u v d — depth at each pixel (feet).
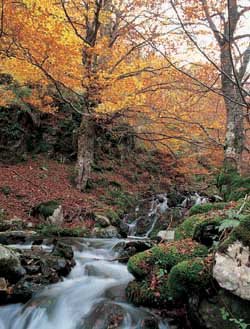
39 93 41.27
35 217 35.81
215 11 24.40
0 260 17.84
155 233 39.81
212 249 15.55
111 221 38.86
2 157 46.03
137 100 30.37
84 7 32.96
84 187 45.62
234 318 12.42
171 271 14.70
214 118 38.11
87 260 23.45
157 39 30.81
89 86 31.32
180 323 14.39
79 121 54.85
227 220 14.12
